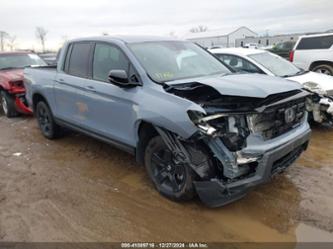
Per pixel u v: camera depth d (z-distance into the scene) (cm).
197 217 332
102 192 392
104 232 312
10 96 793
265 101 319
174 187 355
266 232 304
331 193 369
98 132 451
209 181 309
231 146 300
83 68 473
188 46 472
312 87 584
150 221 328
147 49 418
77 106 482
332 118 576
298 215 328
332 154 488
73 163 488
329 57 1021
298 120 373
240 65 702
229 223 320
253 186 312
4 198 385
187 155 320
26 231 317
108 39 443
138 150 387
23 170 470
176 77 388
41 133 659
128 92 380
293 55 1116
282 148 324
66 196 385
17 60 902
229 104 311
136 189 396
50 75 547
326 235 295
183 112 308
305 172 427
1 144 602
